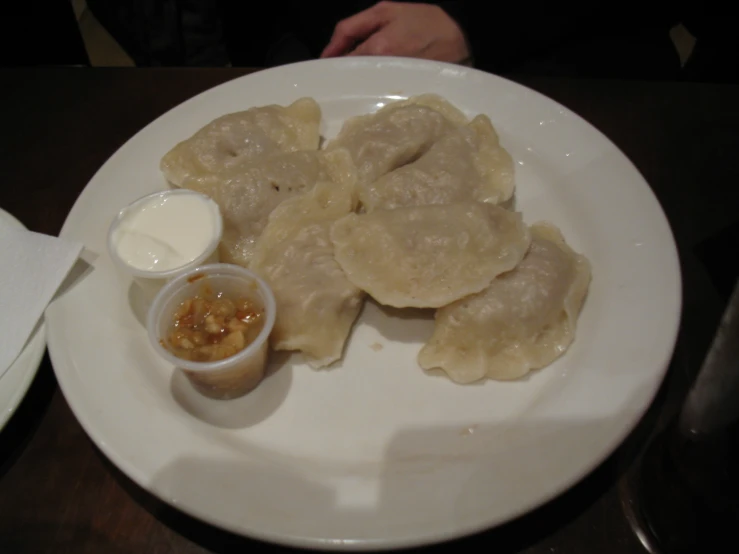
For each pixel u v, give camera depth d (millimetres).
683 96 434
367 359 312
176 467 252
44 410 298
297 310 313
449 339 309
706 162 393
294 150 395
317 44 607
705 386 215
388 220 335
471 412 287
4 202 395
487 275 314
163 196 337
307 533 231
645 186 348
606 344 291
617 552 250
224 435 280
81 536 259
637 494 261
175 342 287
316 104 415
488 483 245
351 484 251
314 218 354
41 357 296
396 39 508
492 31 509
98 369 287
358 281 321
